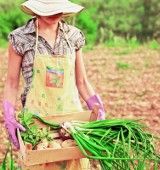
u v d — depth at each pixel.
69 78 4.25
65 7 4.07
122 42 20.52
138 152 4.07
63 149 3.88
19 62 4.28
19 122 4.18
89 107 4.56
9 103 4.28
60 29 4.25
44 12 4.02
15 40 4.18
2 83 11.91
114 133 4.18
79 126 4.19
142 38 39.75
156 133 7.65
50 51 4.21
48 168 4.14
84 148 4.01
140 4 41.03
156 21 40.09
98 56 16.41
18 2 25.98
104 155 3.98
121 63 14.48
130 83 12.05
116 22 40.28
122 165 4.11
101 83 12.13
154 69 13.95
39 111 4.25
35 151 3.78
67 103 4.30
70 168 4.21
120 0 41.16
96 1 40.22
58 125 4.24
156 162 4.14
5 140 7.34
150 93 10.91
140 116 8.82
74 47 4.31
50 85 4.21
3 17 22.95
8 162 6.32
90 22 24.69
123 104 9.76
